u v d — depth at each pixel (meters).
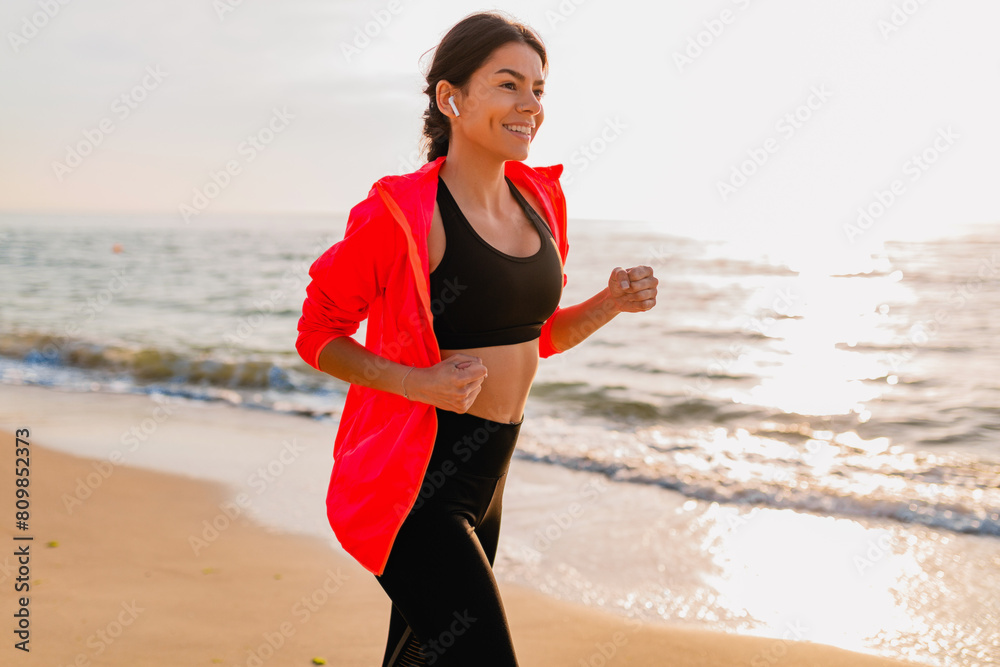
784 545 4.55
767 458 6.73
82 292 20.97
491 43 1.66
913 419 8.25
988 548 4.56
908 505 5.28
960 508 5.24
